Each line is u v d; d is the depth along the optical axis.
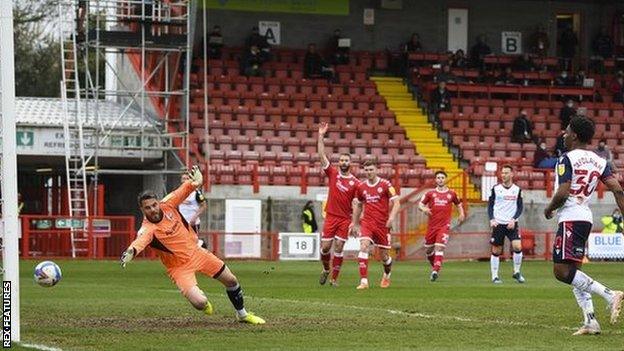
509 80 87.88
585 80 89.00
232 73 84.44
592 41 96.31
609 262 66.19
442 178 46.97
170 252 24.84
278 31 89.62
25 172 79.19
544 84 90.00
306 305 31.53
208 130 77.62
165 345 21.62
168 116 75.12
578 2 96.56
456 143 79.94
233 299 25.64
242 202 67.25
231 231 67.12
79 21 73.19
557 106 86.88
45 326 25.09
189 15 71.44
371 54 89.88
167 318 27.11
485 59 90.75
